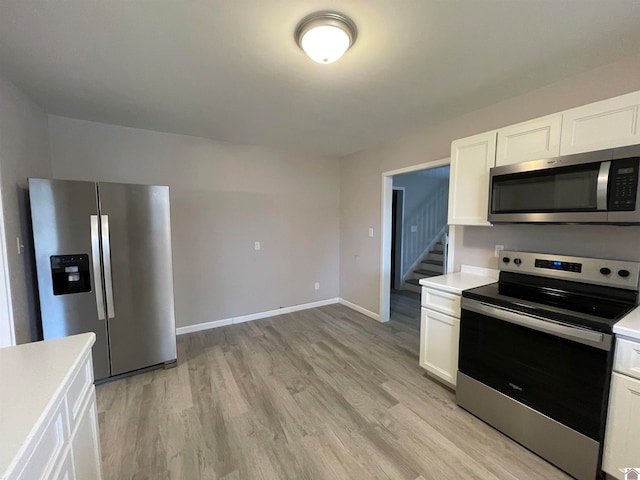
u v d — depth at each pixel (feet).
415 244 19.16
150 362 8.39
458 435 5.96
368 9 4.42
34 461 2.43
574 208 5.41
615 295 5.65
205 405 6.92
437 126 9.69
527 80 6.70
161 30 4.88
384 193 12.13
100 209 7.52
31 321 7.12
